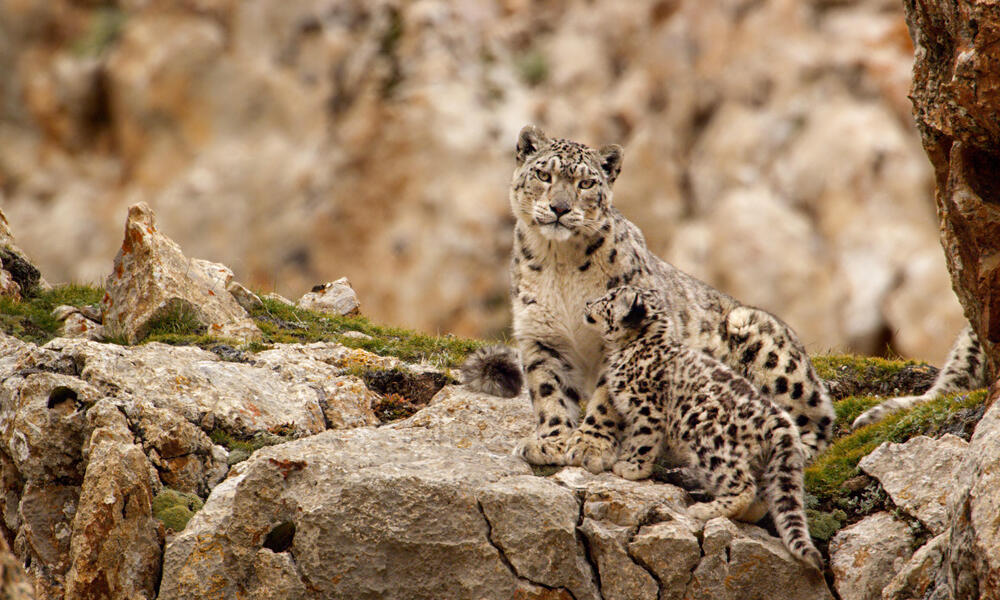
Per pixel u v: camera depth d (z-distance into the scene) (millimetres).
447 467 24156
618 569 22938
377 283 90312
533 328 28578
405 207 91688
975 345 31219
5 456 26297
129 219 35781
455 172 91000
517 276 29219
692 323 30297
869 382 35688
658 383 26266
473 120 92812
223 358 31906
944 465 24172
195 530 23750
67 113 105750
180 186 99312
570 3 100375
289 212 96875
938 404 27000
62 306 36719
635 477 25344
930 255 81250
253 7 104875
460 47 98562
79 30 109500
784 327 29719
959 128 22922
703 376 25484
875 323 80500
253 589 23156
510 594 22672
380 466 23734
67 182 104125
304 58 103125
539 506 22984
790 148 88562
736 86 92875
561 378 28656
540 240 28656
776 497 23656
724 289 84875
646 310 26594
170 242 35969
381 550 22719
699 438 24891
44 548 24984
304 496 23344
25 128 106688
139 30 105812
